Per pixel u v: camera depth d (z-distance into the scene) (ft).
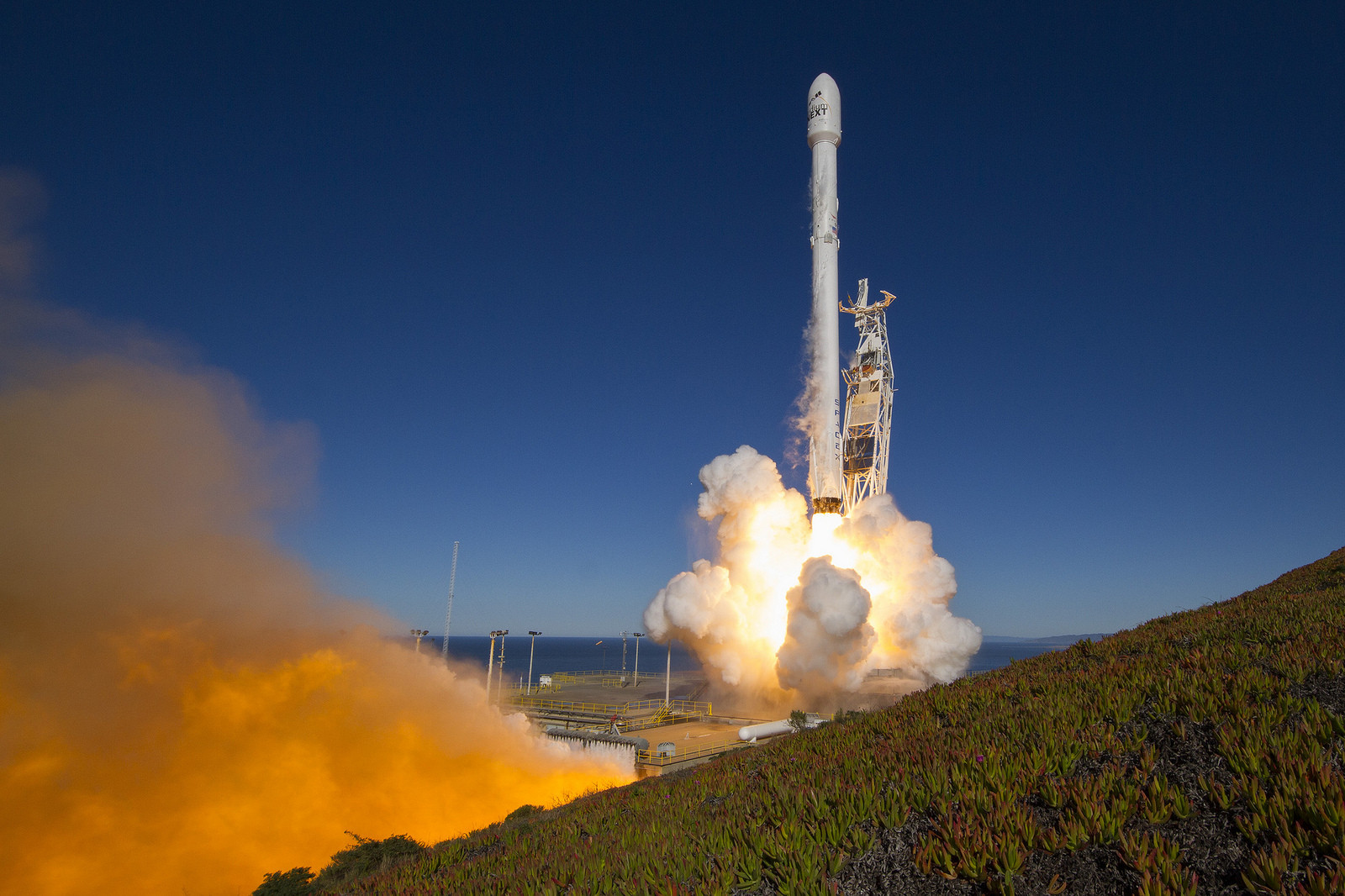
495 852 42.29
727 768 50.47
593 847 34.50
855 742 43.91
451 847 49.73
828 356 227.20
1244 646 41.60
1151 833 22.54
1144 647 49.93
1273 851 19.15
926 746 35.22
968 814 24.68
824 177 230.07
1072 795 24.93
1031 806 25.96
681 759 163.53
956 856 22.85
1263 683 31.53
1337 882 17.61
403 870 42.65
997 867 21.88
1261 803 21.58
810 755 44.32
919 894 22.47
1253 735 26.30
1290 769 23.13
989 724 36.91
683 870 26.45
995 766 28.55
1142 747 28.78
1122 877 20.75
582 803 60.90
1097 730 31.55
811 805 29.37
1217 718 29.32
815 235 230.89
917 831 25.70
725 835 29.63
